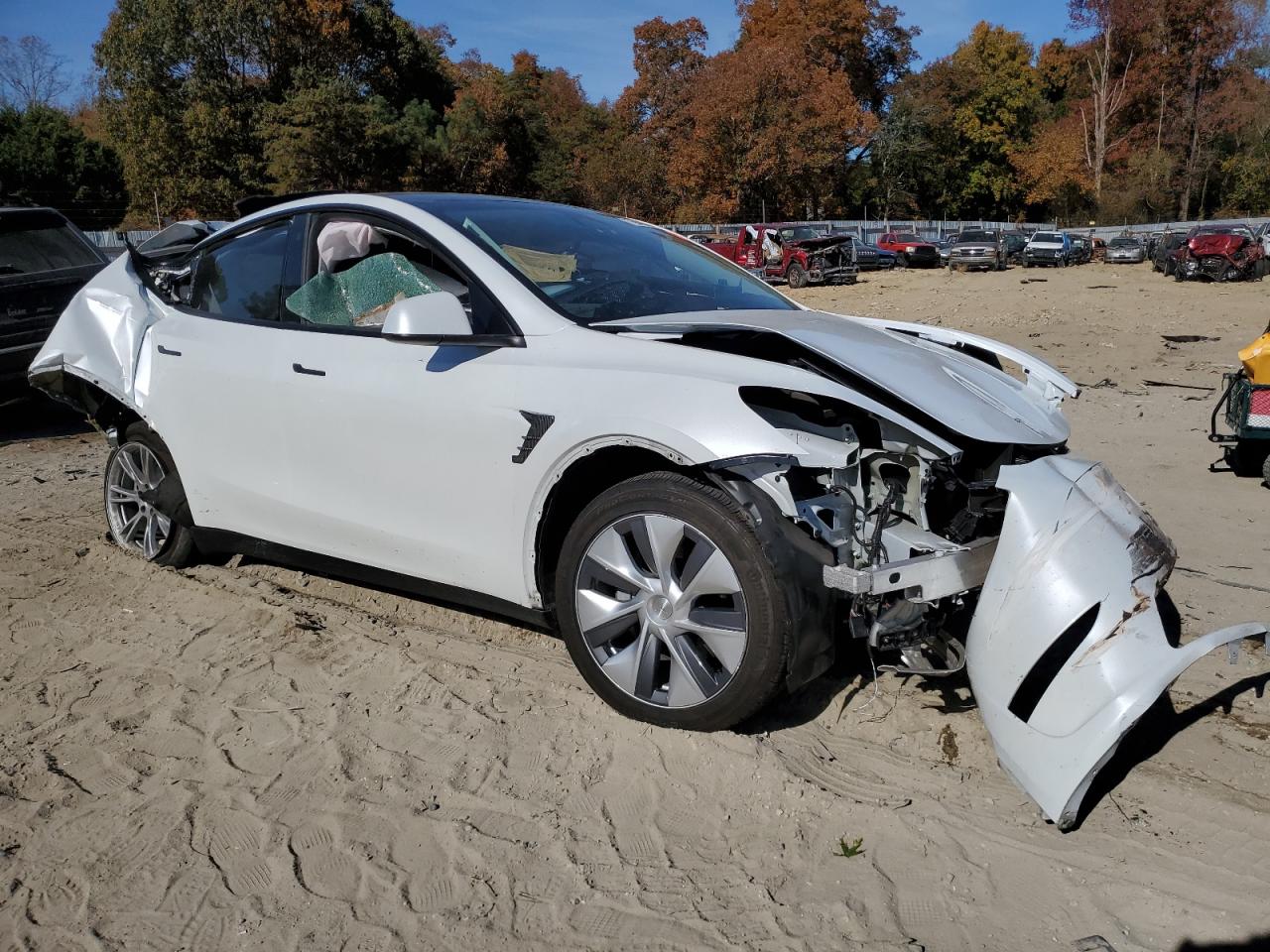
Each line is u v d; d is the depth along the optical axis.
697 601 2.75
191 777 2.75
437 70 51.28
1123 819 2.49
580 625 2.93
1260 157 61.12
